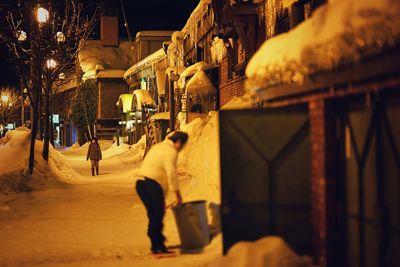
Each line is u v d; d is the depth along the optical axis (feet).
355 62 17.08
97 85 204.03
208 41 92.12
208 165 44.04
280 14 49.11
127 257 30.63
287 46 19.99
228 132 23.84
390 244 18.67
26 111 238.07
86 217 43.73
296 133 23.25
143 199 31.07
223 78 76.64
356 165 20.68
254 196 23.61
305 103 23.16
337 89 19.72
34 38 71.77
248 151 23.67
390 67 15.80
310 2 42.88
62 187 62.80
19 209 49.24
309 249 23.07
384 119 18.79
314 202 22.36
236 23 56.65
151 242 30.94
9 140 72.02
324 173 21.35
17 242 35.68
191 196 42.73
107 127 199.31
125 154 125.70
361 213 20.35
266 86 23.52
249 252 21.67
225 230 23.67
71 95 246.68
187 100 87.45
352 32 15.92
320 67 18.62
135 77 176.86
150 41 183.11
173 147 31.17
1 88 219.82
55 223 41.83
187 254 30.04
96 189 59.16
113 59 211.82
